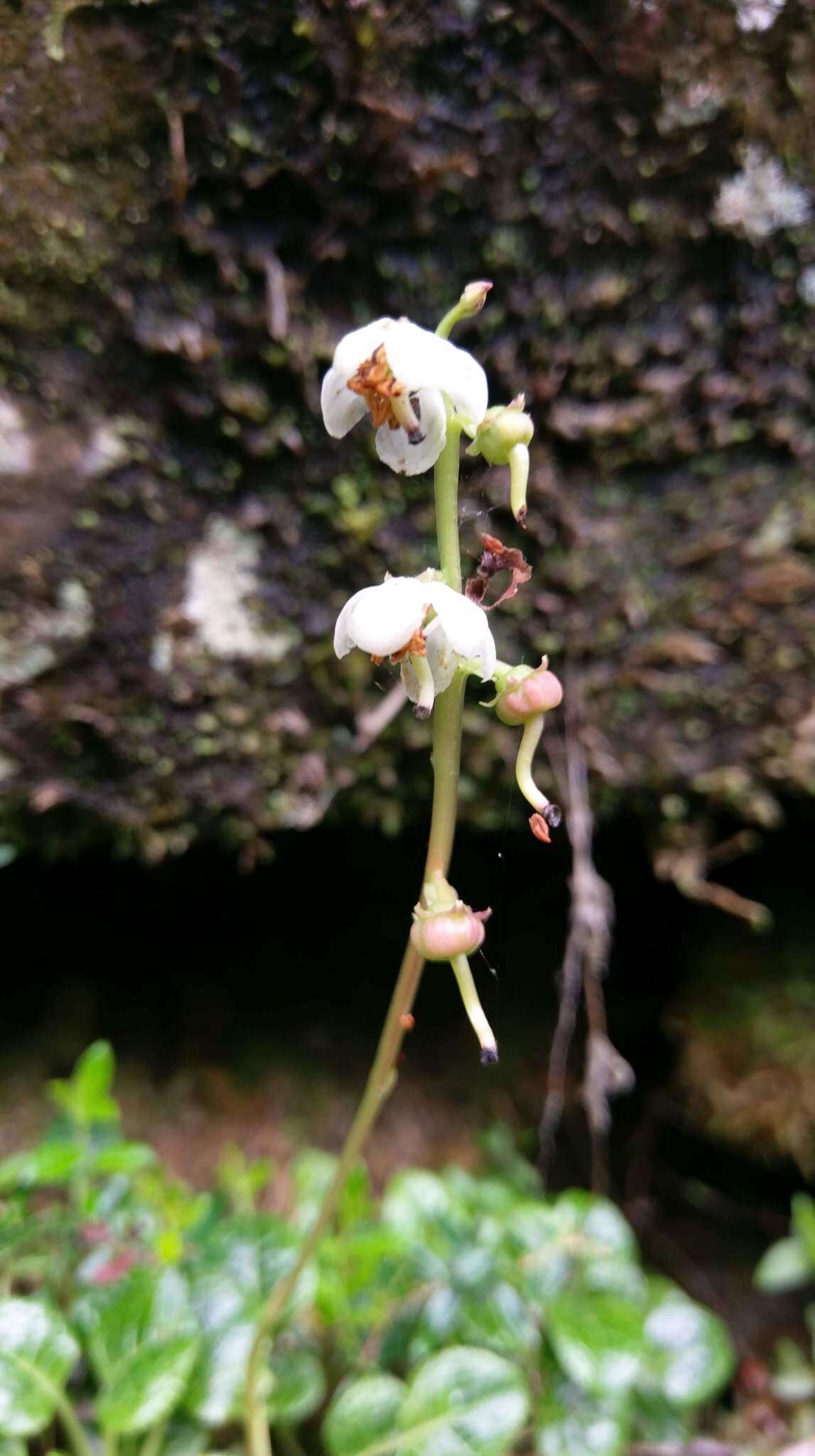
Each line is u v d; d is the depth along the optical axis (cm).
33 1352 12
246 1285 14
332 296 13
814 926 18
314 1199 15
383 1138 18
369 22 12
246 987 19
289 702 14
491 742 15
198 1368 13
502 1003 20
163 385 13
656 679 15
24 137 12
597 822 16
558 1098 16
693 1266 18
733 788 15
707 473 14
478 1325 13
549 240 13
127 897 18
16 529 13
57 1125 14
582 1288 14
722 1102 17
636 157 13
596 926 15
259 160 12
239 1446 14
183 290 13
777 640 15
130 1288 12
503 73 12
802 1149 17
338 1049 19
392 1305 14
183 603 14
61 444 13
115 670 14
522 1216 15
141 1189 15
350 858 18
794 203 13
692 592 15
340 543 14
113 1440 12
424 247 13
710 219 13
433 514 14
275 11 12
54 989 18
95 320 13
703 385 14
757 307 14
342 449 14
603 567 14
